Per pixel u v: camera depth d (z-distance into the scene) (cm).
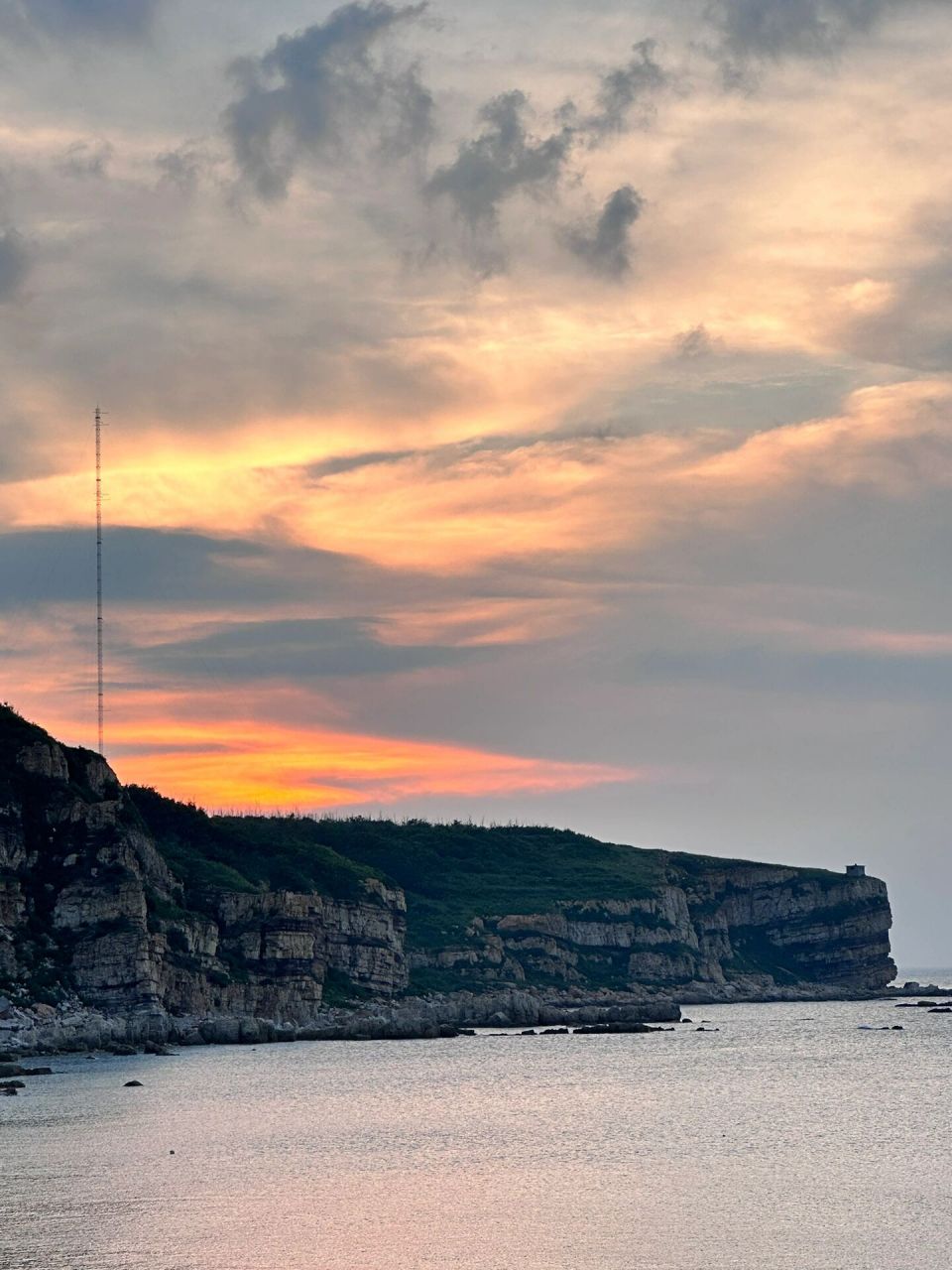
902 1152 10525
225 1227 8106
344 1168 10012
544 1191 9119
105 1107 13275
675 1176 9600
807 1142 11069
